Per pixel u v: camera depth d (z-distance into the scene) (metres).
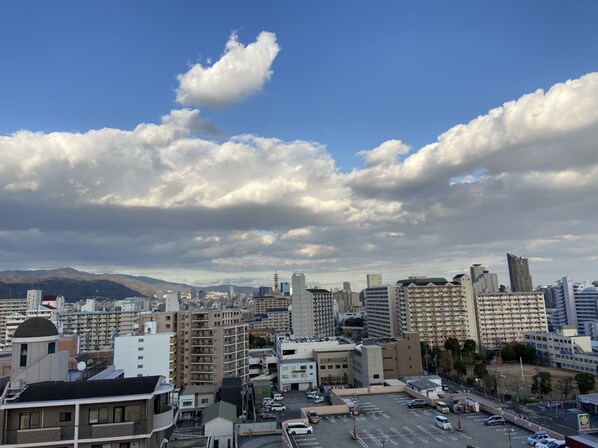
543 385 106.56
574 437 40.34
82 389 39.25
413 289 194.62
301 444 61.31
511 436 60.06
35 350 44.03
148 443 38.22
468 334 191.38
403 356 133.00
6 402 37.09
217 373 127.75
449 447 56.97
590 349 152.12
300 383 137.00
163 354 116.25
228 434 82.12
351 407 77.88
